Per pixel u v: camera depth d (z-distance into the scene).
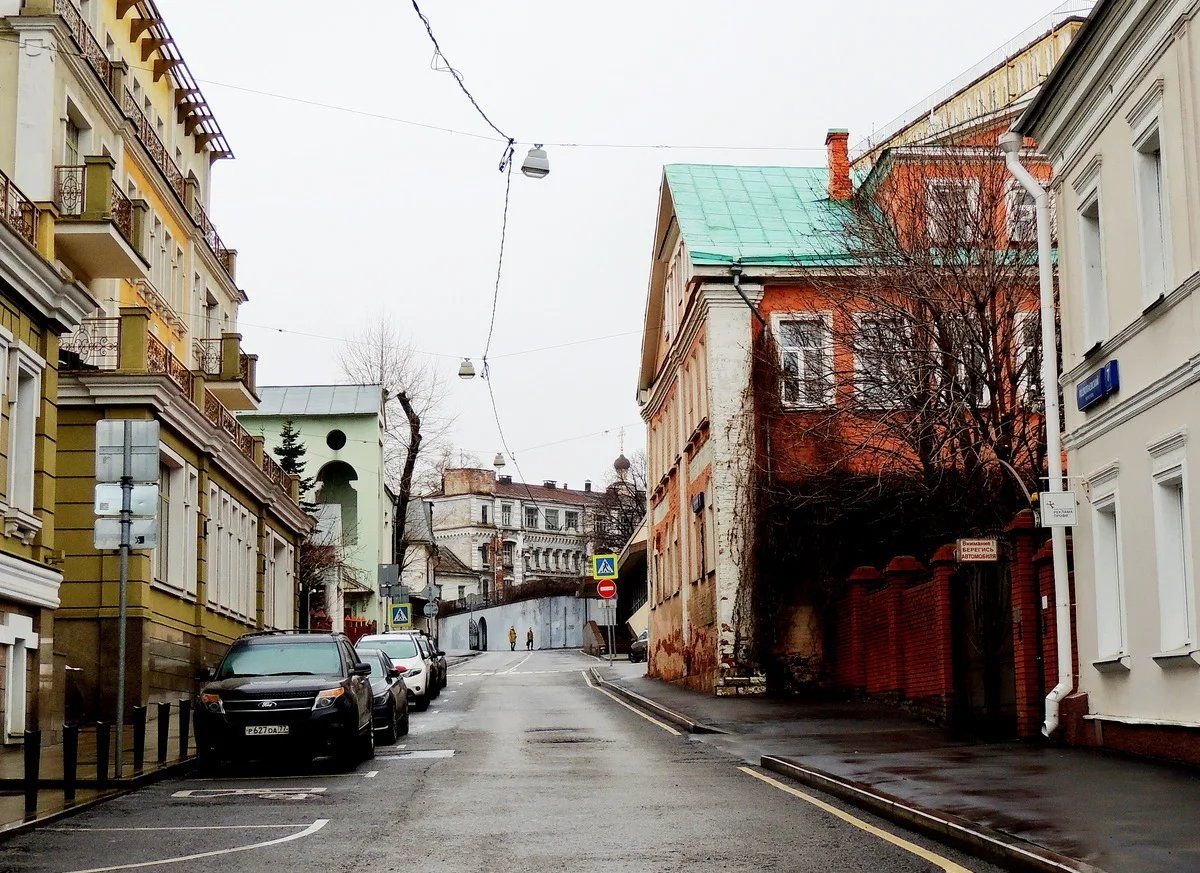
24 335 20.22
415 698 31.42
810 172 36.53
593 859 9.65
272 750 17.08
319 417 65.44
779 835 10.67
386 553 69.88
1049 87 17.25
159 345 27.27
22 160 25.30
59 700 22.08
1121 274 15.83
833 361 28.83
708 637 32.94
